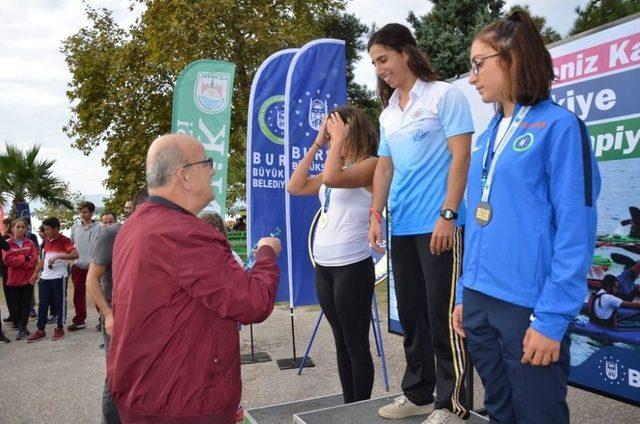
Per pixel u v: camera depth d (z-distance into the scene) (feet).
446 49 45.32
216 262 5.09
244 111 53.11
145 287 5.08
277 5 53.88
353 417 7.88
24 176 62.75
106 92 62.03
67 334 23.76
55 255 22.86
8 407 13.93
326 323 22.30
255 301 5.22
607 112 10.03
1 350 20.98
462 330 5.90
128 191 59.67
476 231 5.45
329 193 9.56
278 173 16.75
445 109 6.95
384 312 23.72
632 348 9.85
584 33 10.34
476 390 13.05
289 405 10.07
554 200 4.82
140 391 5.13
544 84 5.09
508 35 5.14
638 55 9.43
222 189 16.76
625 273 9.95
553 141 4.82
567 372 5.03
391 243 7.79
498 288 5.15
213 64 16.79
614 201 10.07
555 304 4.58
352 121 8.87
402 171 7.43
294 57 15.70
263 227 16.55
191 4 48.06
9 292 23.59
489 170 5.43
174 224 5.16
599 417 11.10
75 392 15.03
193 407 5.11
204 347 5.19
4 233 29.63
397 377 14.61
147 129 58.13
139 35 56.70
